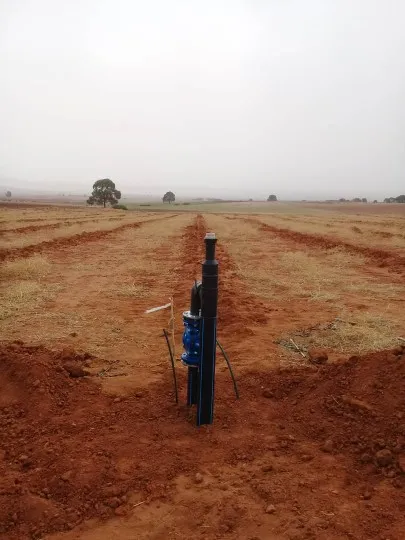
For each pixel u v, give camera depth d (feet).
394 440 12.94
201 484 11.44
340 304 30.30
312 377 17.13
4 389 16.15
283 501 10.77
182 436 13.56
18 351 18.94
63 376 17.02
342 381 16.34
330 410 14.89
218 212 314.35
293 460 12.53
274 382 17.06
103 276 41.04
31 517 10.33
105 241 76.84
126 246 68.90
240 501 10.78
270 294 33.40
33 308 28.37
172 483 11.48
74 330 23.90
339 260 52.60
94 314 27.25
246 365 18.79
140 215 213.05
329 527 9.87
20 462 12.41
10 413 14.93
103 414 14.83
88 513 10.52
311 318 26.53
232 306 28.27
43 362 17.17
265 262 50.62
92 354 20.17
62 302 30.35
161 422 14.32
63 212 214.90
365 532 9.75
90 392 16.26
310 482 11.50
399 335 22.74
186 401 15.64
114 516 10.43
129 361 19.48
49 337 22.53
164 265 48.08
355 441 13.20
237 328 23.75
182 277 40.24
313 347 21.11
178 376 17.67
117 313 27.61
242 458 12.56
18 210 228.22
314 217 200.03
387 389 15.12
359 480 11.68
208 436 13.57
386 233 84.28
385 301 31.37
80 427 14.03
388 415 14.01
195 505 10.69
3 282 37.14
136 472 11.86
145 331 23.91
